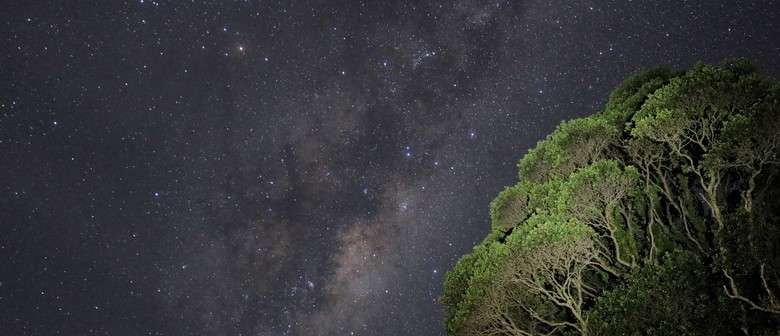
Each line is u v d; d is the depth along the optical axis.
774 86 9.85
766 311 9.24
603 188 10.83
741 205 10.59
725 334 9.14
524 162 12.50
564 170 11.98
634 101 12.46
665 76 13.02
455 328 10.45
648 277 9.54
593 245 10.91
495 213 12.38
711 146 10.52
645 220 11.84
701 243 11.20
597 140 11.88
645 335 9.26
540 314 11.05
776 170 10.56
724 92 10.23
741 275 9.29
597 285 11.34
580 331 10.29
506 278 10.30
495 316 10.54
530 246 10.03
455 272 11.44
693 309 9.34
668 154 11.70
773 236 9.25
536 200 11.44
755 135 9.61
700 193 10.83
